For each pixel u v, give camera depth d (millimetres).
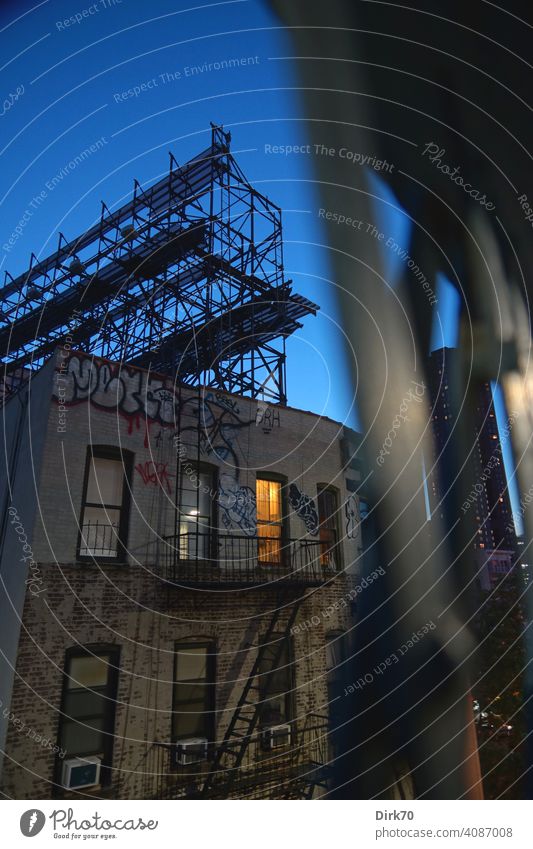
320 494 13344
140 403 10703
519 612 9078
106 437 10070
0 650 8789
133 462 10328
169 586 9992
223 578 10836
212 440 11625
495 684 10094
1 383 13633
